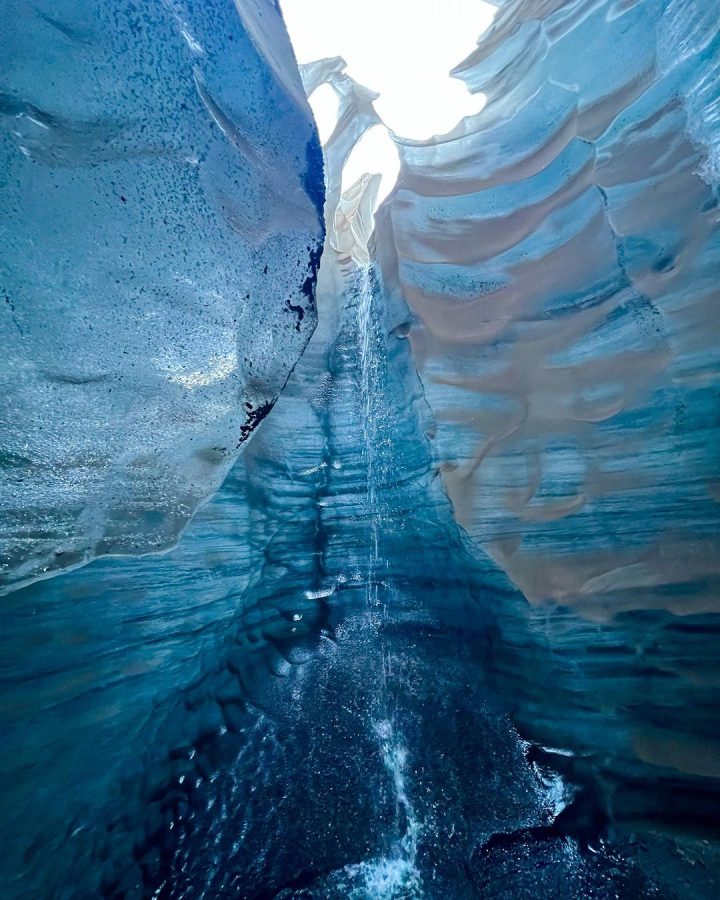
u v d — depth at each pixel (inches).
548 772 117.7
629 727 116.5
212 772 118.3
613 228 138.3
